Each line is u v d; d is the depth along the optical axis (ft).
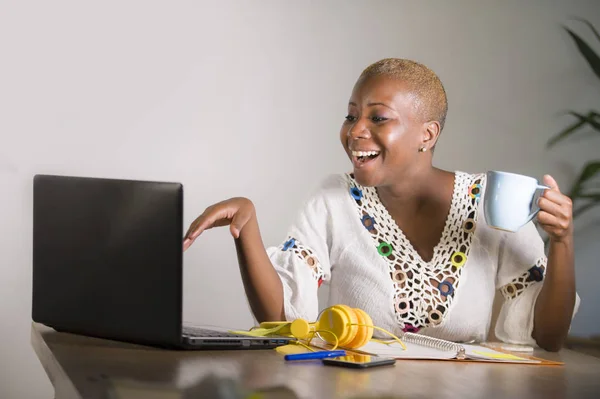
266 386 3.21
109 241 3.80
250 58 10.48
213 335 4.06
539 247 5.41
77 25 9.87
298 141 10.68
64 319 4.03
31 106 9.74
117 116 10.05
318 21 10.73
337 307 4.33
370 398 3.08
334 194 5.68
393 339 5.17
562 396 3.32
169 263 3.60
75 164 9.91
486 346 4.94
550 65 11.60
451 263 5.41
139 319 3.71
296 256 5.45
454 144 11.29
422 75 5.30
